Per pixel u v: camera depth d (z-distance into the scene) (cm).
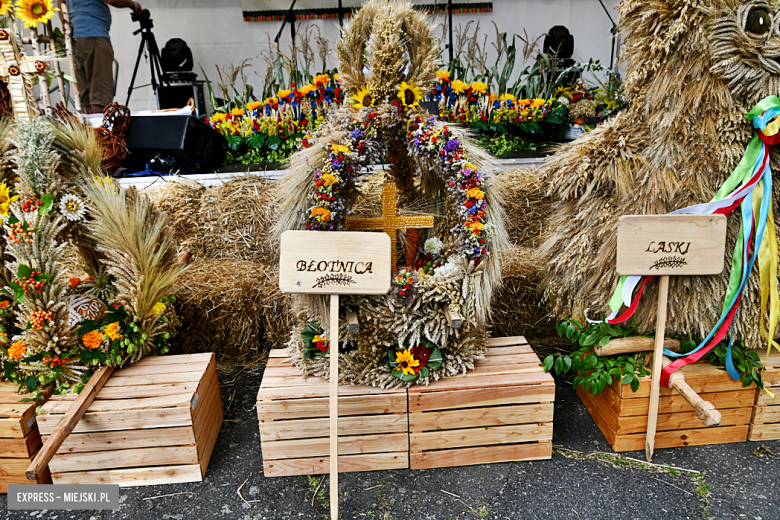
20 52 190
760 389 170
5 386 168
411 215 186
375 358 161
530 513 147
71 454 156
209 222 256
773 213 163
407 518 146
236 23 460
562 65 389
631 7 159
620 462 168
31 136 161
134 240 180
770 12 144
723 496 152
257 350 238
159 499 156
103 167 232
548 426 165
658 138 163
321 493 157
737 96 154
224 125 335
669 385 163
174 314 209
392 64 156
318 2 458
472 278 159
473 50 351
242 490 159
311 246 140
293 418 158
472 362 168
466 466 167
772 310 160
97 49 348
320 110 325
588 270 176
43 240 162
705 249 155
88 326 164
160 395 159
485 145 317
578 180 170
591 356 169
